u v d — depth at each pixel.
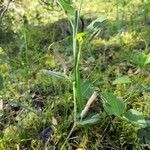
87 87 0.38
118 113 0.34
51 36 0.55
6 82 0.45
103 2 0.63
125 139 0.37
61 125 0.38
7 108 0.42
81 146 0.37
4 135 0.39
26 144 0.38
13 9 0.58
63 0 0.34
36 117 0.40
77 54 0.36
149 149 0.36
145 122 0.34
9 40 0.55
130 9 0.59
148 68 0.46
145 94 0.42
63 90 0.44
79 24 0.40
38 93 0.44
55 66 0.48
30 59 0.49
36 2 0.61
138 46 0.51
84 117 0.36
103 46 0.52
